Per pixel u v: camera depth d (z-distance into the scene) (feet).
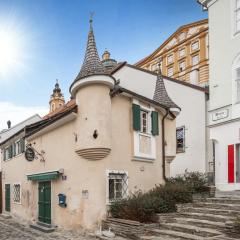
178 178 50.65
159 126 50.80
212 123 57.31
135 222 34.60
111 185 41.75
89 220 39.32
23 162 61.31
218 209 36.37
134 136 44.68
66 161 44.55
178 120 74.38
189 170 70.13
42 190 51.42
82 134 40.16
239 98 52.70
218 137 55.83
